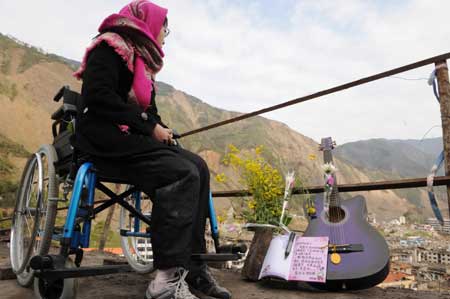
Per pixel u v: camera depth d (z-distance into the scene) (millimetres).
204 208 1839
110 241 5160
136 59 1843
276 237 2422
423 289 2262
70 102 1978
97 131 1691
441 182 2318
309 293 2164
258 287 2326
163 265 1562
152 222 1604
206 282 1912
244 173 2773
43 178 2129
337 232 2256
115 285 2328
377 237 2176
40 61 154750
